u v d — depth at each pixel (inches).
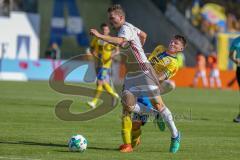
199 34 4658.0
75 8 4901.6
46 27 4751.5
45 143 1185.4
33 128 1417.3
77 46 4788.4
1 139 1220.5
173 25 4753.9
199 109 2133.4
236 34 4323.3
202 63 3831.2
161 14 4840.1
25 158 995.3
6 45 3821.4
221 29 4672.7
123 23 1121.4
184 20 4734.3
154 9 4884.4
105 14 4980.3
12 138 1238.9
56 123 1534.2
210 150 1166.3
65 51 4731.8
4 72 3627.0
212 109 2164.1
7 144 1154.7
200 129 1519.4
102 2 5034.5
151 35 4810.5
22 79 3656.5
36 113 1747.0
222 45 4286.4
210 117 1850.4
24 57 3880.4
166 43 4697.3
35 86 3043.8
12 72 3644.2
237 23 4731.8
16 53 3855.8
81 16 4894.2
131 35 1111.6
